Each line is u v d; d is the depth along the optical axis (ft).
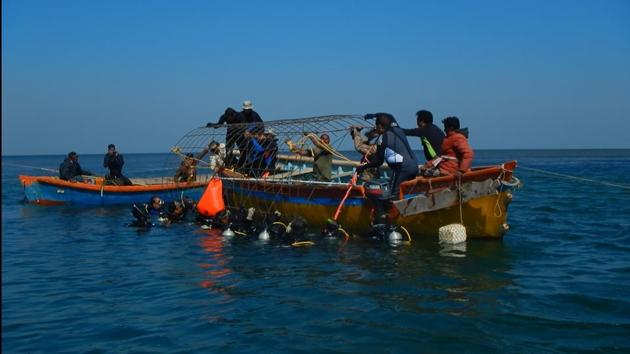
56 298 25.55
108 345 19.39
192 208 53.98
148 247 38.22
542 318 21.11
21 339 20.15
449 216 36.06
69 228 48.32
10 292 26.68
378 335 19.62
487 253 32.65
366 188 38.40
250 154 49.67
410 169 36.78
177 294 25.66
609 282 26.11
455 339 19.13
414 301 23.43
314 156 45.21
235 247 37.06
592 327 20.11
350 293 24.85
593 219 46.70
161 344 19.34
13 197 81.00
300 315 21.97
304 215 43.24
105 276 29.81
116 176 70.03
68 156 69.87
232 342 19.31
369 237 37.99
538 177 116.37
